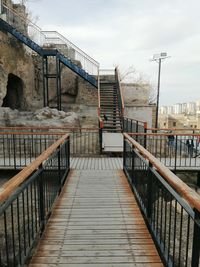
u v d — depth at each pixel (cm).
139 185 434
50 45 1554
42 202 326
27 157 802
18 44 1389
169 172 242
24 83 1448
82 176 604
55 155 434
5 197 181
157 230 315
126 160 616
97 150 908
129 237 330
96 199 461
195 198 171
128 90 1716
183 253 369
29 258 284
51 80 1700
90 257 287
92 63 1573
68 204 438
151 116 1636
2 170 688
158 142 916
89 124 1442
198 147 870
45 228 347
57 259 283
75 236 332
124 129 1177
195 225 177
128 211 411
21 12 1573
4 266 326
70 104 1619
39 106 1602
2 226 405
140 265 273
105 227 357
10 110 1120
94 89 1614
